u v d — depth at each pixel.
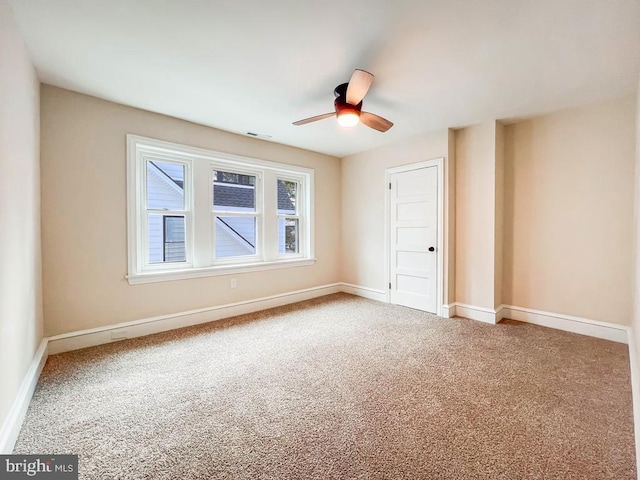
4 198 1.45
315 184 4.59
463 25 1.73
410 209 3.95
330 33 1.80
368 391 1.97
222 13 1.63
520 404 1.81
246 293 3.82
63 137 2.52
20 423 1.58
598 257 2.91
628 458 1.38
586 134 2.93
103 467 1.34
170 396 1.92
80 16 1.65
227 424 1.64
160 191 3.19
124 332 2.87
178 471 1.32
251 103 2.80
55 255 2.51
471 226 3.51
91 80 2.38
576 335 2.96
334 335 3.00
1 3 1.42
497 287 3.41
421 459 1.38
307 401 1.86
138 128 2.92
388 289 4.27
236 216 3.78
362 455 1.41
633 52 1.99
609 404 1.81
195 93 2.60
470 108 2.95
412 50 1.98
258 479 1.27
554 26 1.73
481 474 1.29
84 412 1.74
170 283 3.18
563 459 1.38
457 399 1.87
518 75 2.31
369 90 2.56
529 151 3.29
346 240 4.88
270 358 2.48
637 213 2.33
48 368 2.27
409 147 3.93
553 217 3.16
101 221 2.73
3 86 1.44
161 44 1.91
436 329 3.16
